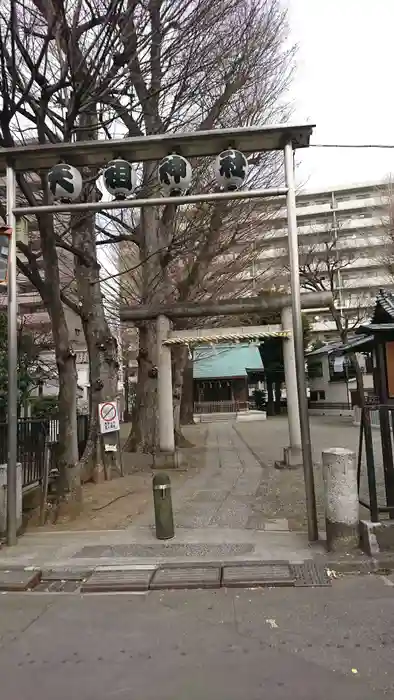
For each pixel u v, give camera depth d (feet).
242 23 40.78
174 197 24.66
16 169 26.32
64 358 29.27
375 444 51.55
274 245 93.25
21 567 20.30
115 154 25.04
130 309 44.11
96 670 12.29
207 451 56.80
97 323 38.73
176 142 24.27
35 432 32.40
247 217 55.62
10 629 14.90
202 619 15.21
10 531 23.20
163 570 19.52
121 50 28.99
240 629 14.40
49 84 29.07
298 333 23.38
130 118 37.09
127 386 132.57
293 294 23.57
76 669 12.37
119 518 27.55
